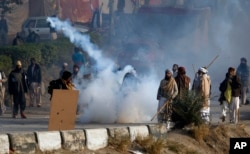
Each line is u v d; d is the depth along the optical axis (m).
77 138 33.84
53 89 36.38
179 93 45.31
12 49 72.56
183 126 43.22
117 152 35.41
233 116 50.53
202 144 41.41
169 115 43.38
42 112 60.56
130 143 36.81
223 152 41.59
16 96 54.28
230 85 50.34
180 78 47.25
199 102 43.47
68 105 35.66
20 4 102.88
